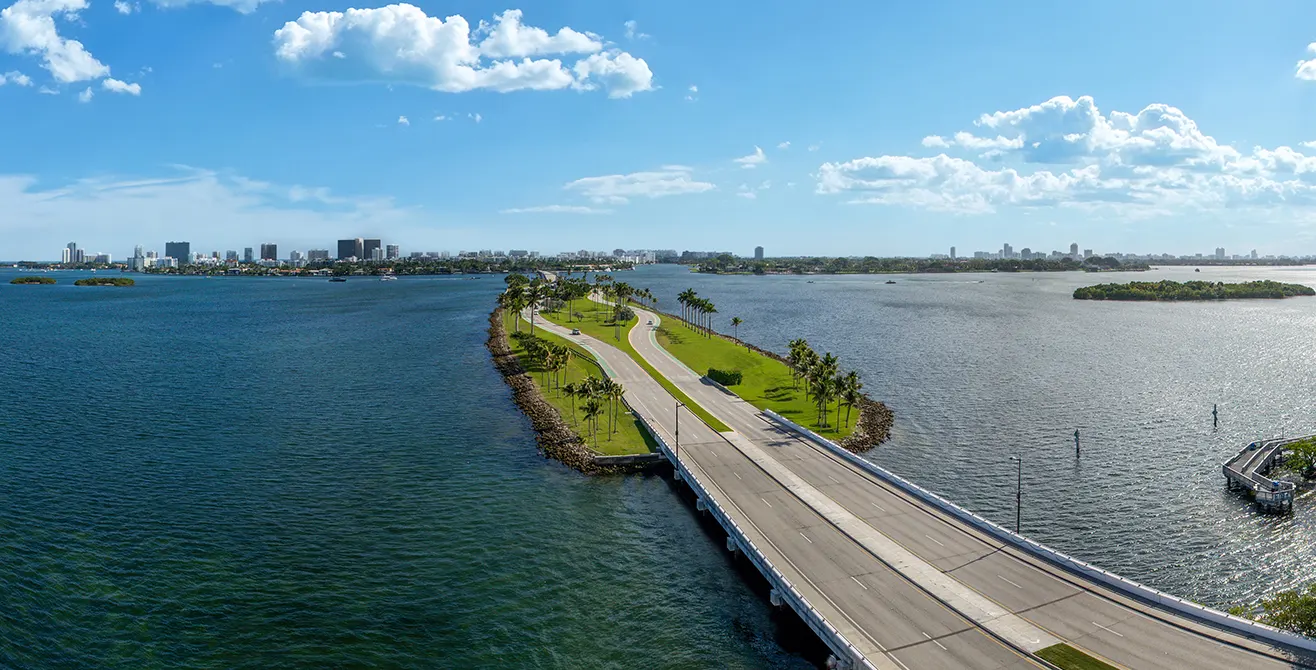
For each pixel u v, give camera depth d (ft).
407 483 354.13
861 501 304.91
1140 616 211.61
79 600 235.20
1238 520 313.32
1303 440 380.78
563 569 270.87
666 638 228.84
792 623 238.89
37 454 384.88
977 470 378.32
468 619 234.99
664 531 306.96
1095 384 596.29
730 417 453.58
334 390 562.66
